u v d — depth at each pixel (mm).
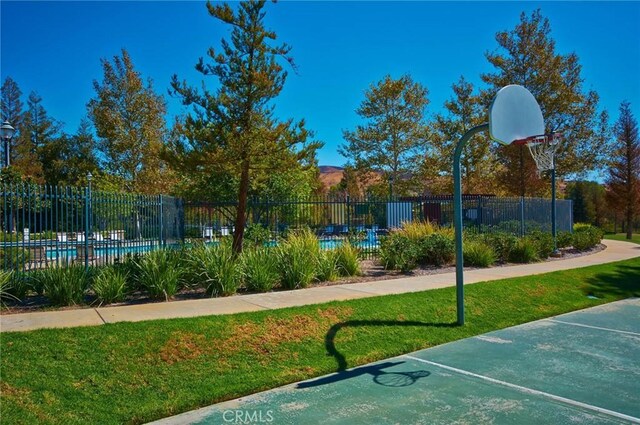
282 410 4969
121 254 13969
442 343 7445
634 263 15648
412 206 24906
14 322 7199
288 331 7320
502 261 15812
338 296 9531
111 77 31406
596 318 9156
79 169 46719
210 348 6500
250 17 13508
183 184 27266
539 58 29656
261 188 22906
